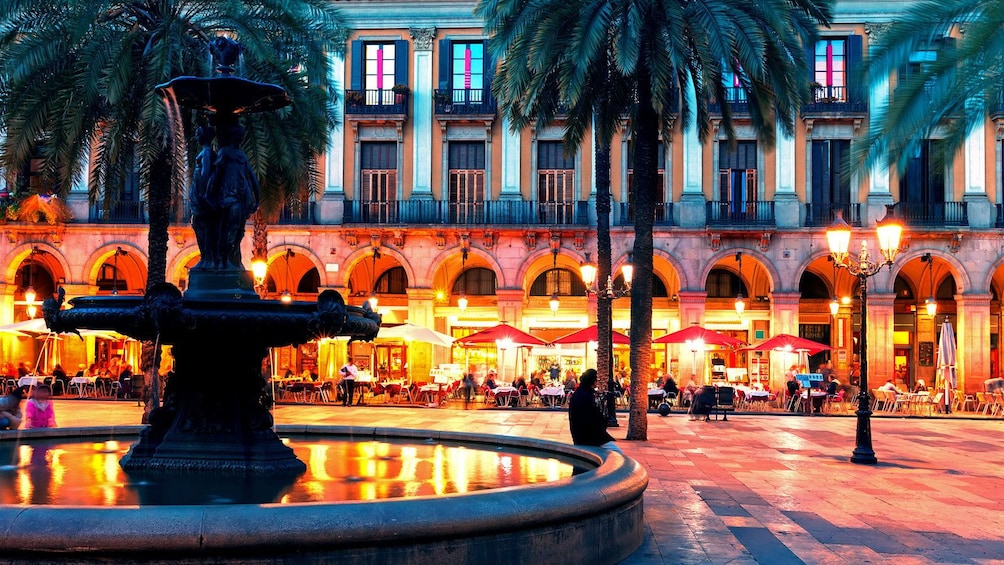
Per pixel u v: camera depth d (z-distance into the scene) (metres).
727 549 9.02
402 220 38.94
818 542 9.52
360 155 39.53
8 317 38.38
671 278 40.34
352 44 39.69
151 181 20.59
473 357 40.66
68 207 38.19
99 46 18.38
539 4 20.48
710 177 38.69
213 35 20.66
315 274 41.88
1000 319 40.56
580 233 38.34
